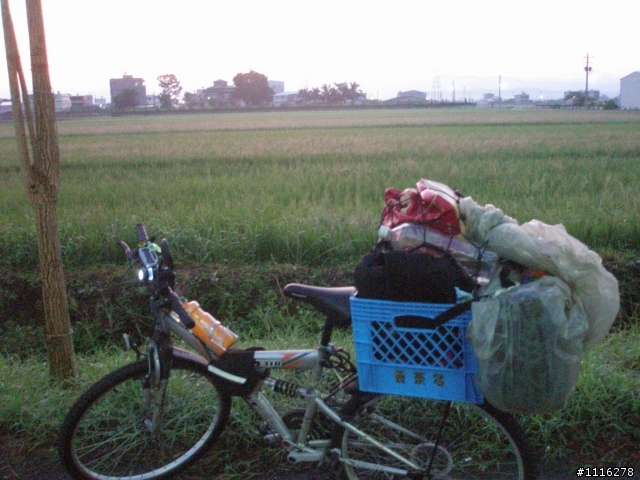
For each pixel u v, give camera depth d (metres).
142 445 3.32
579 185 11.07
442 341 2.53
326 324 2.89
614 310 2.49
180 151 20.42
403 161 15.62
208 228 7.98
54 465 3.29
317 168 14.28
